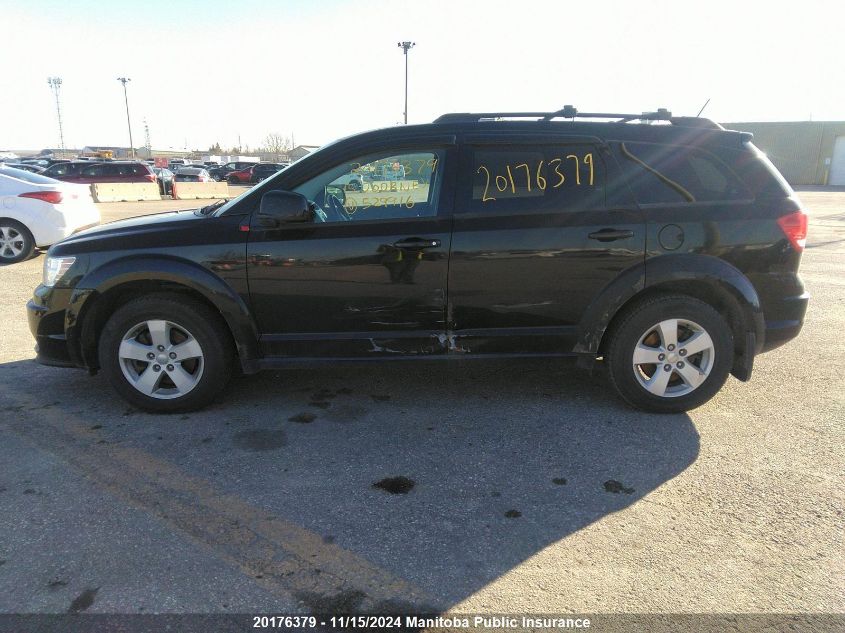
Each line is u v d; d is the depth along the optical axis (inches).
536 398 161.3
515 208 140.6
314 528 104.1
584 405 156.6
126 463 126.3
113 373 147.1
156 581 90.4
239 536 101.7
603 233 138.6
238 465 125.7
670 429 142.4
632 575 92.4
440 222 139.4
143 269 139.9
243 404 157.5
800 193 1236.5
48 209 354.3
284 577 91.7
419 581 91.1
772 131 1662.2
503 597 87.8
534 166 141.9
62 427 143.2
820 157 1611.7
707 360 145.6
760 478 120.6
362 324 143.9
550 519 107.0
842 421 146.9
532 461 127.5
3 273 324.5
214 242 140.3
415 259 138.9
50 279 148.1
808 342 211.9
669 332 143.8
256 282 140.4
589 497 114.1
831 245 461.4
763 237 141.0
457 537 101.9
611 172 142.1
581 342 144.7
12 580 90.1
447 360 145.8
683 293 144.9
